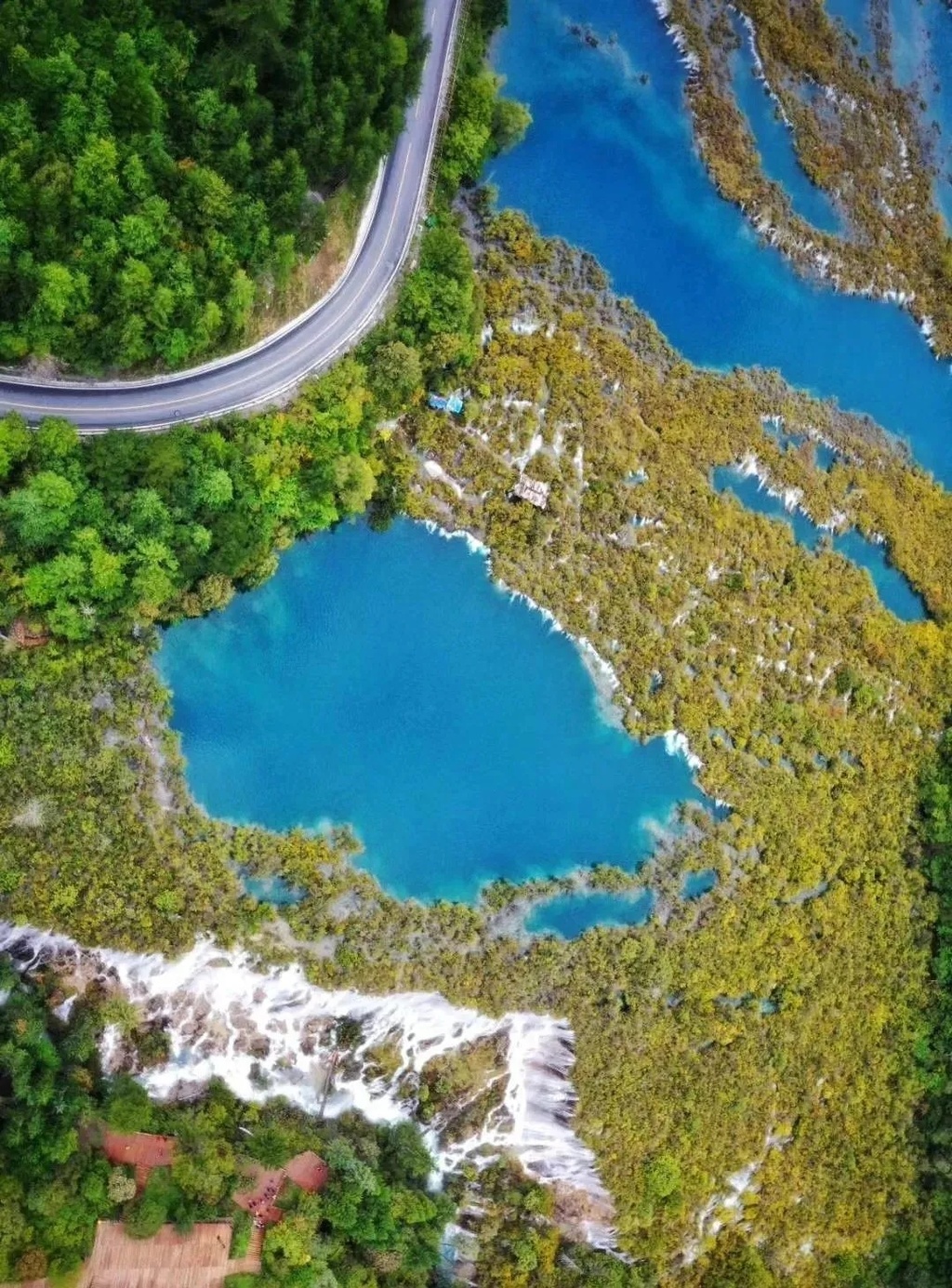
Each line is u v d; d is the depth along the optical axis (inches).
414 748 2383.1
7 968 1980.8
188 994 2138.3
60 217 1849.2
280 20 1866.4
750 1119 2397.9
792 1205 2420.0
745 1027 2417.6
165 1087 2098.9
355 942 2249.0
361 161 2079.2
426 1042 2271.2
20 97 1815.9
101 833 2098.9
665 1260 2297.0
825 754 2559.1
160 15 1903.3
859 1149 2488.9
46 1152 1854.1
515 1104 2304.4
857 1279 2445.9
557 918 2397.9
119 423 2098.9
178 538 2057.1
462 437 2373.3
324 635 2346.2
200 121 1904.5
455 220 2420.0
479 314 2374.5
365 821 2336.4
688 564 2506.2
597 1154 2278.5
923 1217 2502.5
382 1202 2081.7
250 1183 2049.7
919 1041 2564.0
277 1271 2003.0
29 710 2074.3
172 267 1955.0
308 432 2192.4
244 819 2247.8
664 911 2427.4
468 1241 2185.0
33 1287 1807.3
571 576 2436.0
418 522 2373.3
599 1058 2317.9
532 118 2506.2
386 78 2087.8
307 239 2081.7
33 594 1982.0
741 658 2529.5
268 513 2182.6
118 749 2140.7
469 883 2369.6
